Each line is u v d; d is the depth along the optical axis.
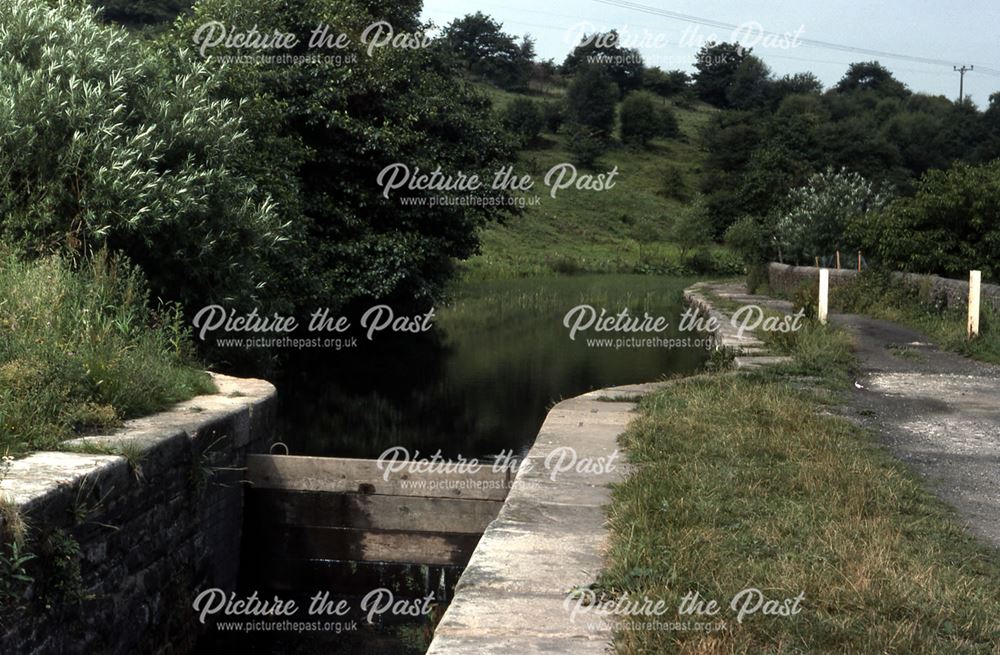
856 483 6.41
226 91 17.31
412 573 8.55
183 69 13.30
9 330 8.18
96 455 6.43
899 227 22.08
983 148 86.94
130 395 7.93
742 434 7.88
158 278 11.36
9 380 7.14
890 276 21.91
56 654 5.55
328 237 20.55
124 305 9.63
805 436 7.92
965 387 11.88
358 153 20.27
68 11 12.48
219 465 8.08
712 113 107.44
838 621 4.16
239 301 12.26
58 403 7.20
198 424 7.66
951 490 6.84
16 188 10.63
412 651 7.38
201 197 11.13
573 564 5.07
